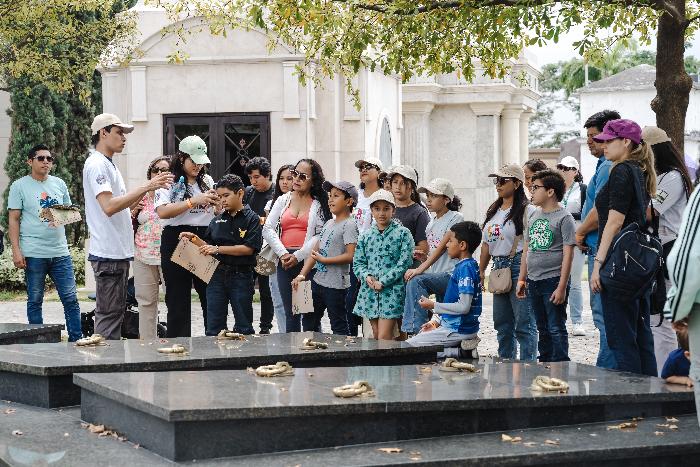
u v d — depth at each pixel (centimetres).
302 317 1015
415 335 920
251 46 1769
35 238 1073
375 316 945
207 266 940
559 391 633
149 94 1802
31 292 1076
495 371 709
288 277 1008
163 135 1806
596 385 660
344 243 979
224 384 623
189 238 943
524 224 924
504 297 939
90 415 636
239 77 1784
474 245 904
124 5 2267
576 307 1311
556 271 895
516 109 2612
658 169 778
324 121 1819
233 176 959
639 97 4284
